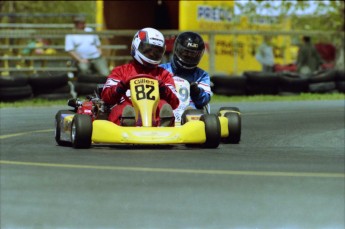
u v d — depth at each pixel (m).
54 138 42.34
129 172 29.28
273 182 27.75
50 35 85.81
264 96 77.19
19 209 23.41
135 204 24.05
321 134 45.41
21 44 103.00
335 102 72.94
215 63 89.56
